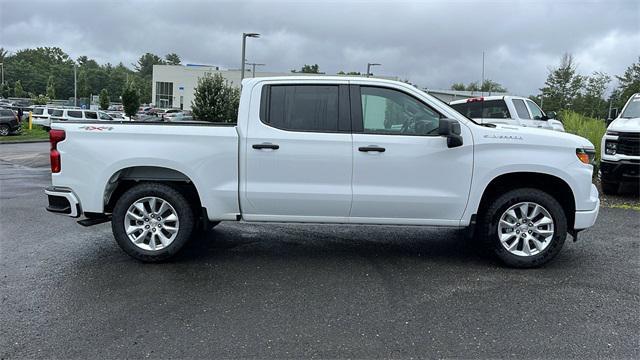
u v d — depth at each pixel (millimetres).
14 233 6750
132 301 4422
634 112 10922
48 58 165500
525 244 5320
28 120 39250
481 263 5559
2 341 3676
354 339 3744
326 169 5203
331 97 5266
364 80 5270
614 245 6336
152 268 5320
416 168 5188
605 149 10398
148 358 3451
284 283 4895
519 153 5184
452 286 4832
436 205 5238
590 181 5297
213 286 4801
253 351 3561
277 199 5262
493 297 4559
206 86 31688
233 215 5359
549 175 5281
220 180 5281
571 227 5434
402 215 5297
